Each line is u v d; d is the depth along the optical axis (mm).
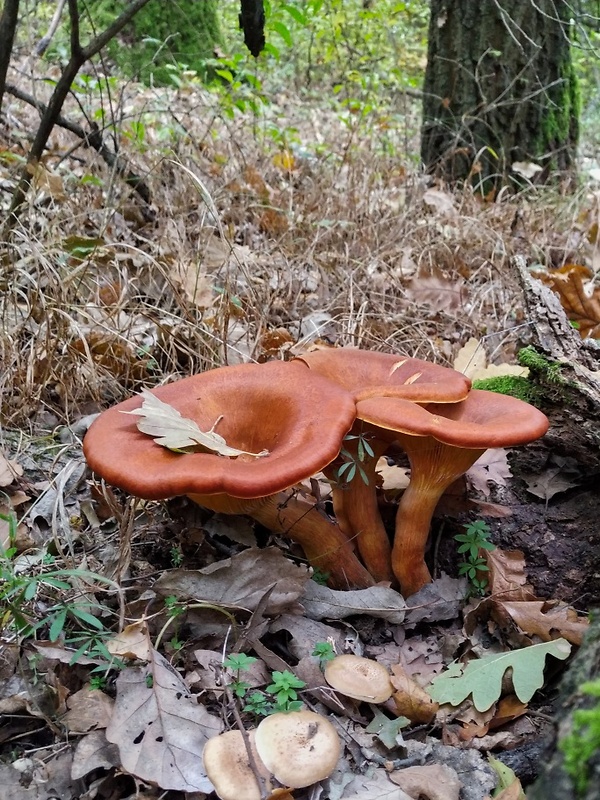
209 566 295
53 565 312
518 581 317
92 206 568
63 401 428
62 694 256
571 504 343
